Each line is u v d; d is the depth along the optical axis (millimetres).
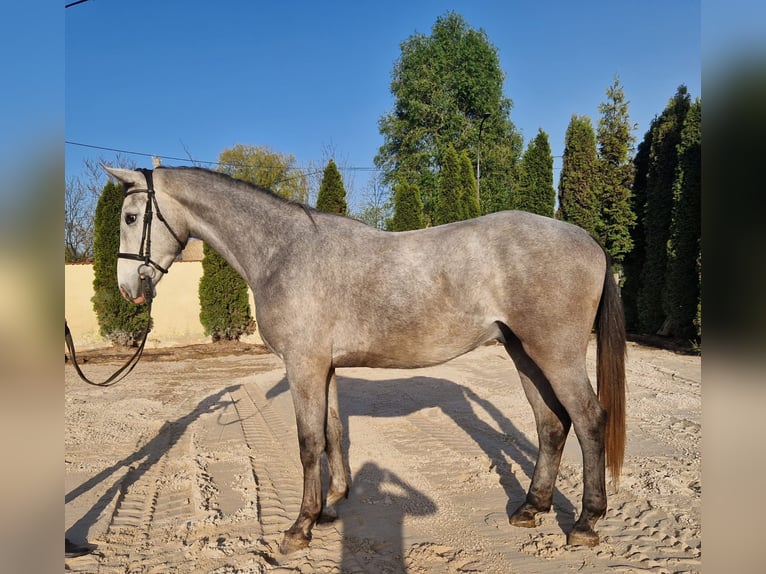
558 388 2613
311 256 2803
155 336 11711
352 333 2760
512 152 24500
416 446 4383
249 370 8836
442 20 24047
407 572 2461
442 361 2820
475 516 3066
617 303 2713
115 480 3762
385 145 24578
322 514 3012
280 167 30906
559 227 2734
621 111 12547
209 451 4387
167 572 2508
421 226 12133
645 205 11031
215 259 11500
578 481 3535
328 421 3211
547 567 2471
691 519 2904
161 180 3084
